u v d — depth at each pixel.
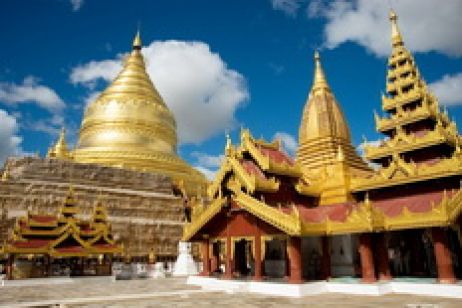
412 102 31.97
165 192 65.88
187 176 74.56
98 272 41.34
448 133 28.52
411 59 33.94
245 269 32.66
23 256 43.47
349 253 28.20
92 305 21.02
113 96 80.69
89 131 77.81
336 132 38.66
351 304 18.94
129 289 30.11
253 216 27.12
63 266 44.12
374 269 24.69
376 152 30.78
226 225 29.62
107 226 43.62
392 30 35.97
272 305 19.23
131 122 76.94
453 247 27.34
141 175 63.38
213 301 21.42
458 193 22.64
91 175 57.38
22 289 30.94
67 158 70.94
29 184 50.22
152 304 20.88
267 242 32.75
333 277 27.02
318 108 40.22
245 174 27.06
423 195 26.33
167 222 60.78
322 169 35.06
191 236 31.64
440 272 22.23
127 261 51.78
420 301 19.48
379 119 32.94
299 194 30.17
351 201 29.64
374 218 23.50
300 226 23.14
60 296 25.66
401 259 28.94
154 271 46.59
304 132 40.69
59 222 40.81
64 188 53.25
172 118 86.62
